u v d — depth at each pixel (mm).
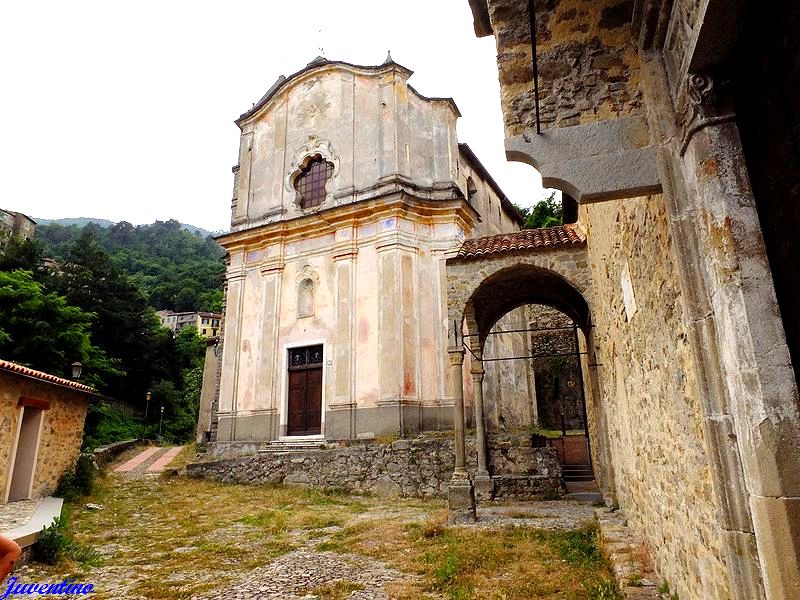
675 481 4289
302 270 20156
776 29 2189
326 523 10234
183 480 17484
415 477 14273
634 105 3461
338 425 17484
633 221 5211
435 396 17203
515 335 23172
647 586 4848
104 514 11625
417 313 17828
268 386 19375
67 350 25719
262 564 7199
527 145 3557
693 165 2787
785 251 2305
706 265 2768
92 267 39875
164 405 41219
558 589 5355
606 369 9000
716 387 2709
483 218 24281
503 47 3828
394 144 19484
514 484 12586
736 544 2559
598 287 9062
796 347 2281
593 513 9797
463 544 7461
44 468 12758
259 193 22344
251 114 23406
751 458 2373
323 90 21844
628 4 3592
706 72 2686
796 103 2084
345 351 18094
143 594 5980
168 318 67812
